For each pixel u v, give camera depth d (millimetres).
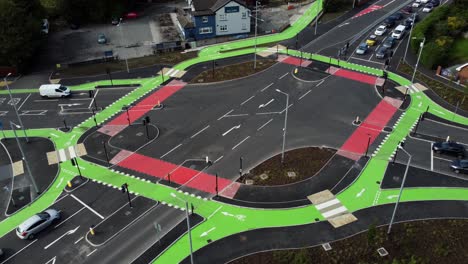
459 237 42906
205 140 59188
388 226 44438
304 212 46625
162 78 76875
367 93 70562
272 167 53594
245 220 45750
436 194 49031
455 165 52281
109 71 75938
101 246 42875
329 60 82062
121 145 58656
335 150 56688
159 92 72375
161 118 64688
